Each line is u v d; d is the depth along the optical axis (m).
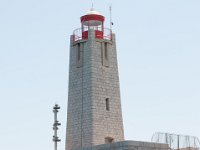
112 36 128.12
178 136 103.00
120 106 124.75
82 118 120.06
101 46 124.56
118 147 94.62
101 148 97.94
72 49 127.19
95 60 122.31
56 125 103.56
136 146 93.75
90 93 119.75
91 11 127.31
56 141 102.75
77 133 120.44
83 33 125.88
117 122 122.88
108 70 124.44
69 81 126.06
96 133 117.31
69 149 121.62
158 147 96.62
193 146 104.75
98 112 119.19
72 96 124.19
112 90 123.88
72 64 126.31
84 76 122.31
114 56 127.00
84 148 101.19
